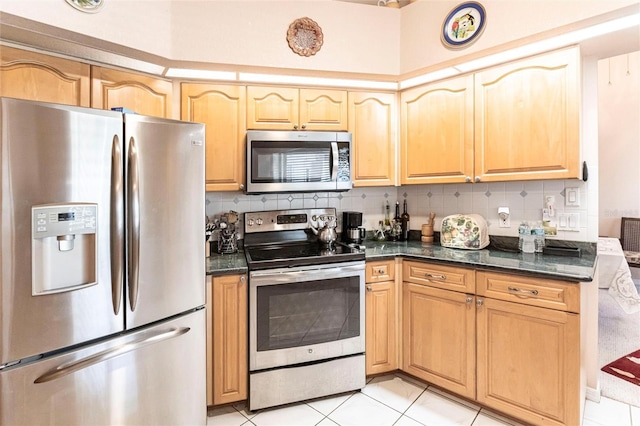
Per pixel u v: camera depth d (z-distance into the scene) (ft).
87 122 4.19
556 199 7.11
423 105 7.98
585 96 6.66
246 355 6.53
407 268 7.36
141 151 4.70
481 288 6.21
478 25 6.65
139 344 4.72
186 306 5.34
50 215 3.90
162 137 4.95
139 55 6.20
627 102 15.01
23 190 3.74
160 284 4.97
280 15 7.11
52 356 4.03
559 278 5.34
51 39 5.49
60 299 4.04
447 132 7.60
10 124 3.65
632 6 5.13
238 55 6.80
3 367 3.72
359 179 8.21
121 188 4.49
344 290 7.01
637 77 14.79
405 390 7.22
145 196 4.75
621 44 6.12
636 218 14.52
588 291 6.56
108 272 4.42
